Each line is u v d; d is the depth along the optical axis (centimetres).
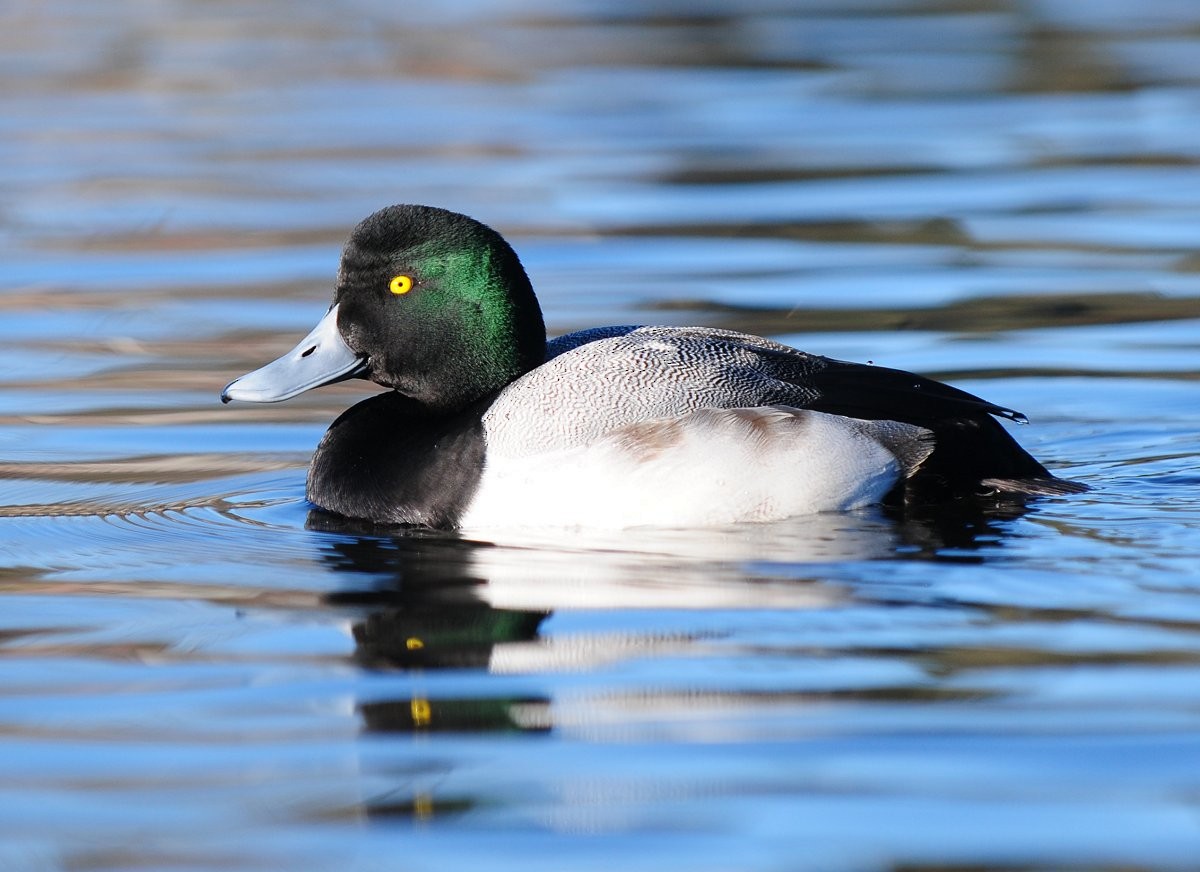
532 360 1038
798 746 665
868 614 801
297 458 1155
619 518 949
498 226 1753
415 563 909
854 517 951
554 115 2277
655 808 623
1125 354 1334
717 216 1791
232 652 782
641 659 756
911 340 1379
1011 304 1474
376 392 1346
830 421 956
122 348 1414
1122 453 1106
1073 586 831
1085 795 621
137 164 2044
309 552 939
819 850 592
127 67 2622
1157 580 838
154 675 756
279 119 2281
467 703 716
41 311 1520
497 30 2900
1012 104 2292
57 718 711
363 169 1998
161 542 966
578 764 658
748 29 2862
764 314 1455
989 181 1906
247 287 1587
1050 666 732
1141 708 688
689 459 945
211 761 669
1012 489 978
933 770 643
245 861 597
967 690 709
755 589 840
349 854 601
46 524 1007
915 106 2291
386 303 1025
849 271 1588
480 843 605
